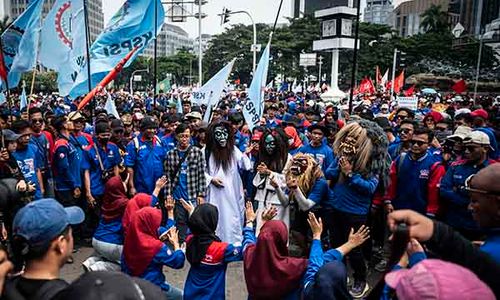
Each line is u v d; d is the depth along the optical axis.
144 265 3.64
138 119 9.26
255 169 5.91
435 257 1.92
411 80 62.81
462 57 69.25
